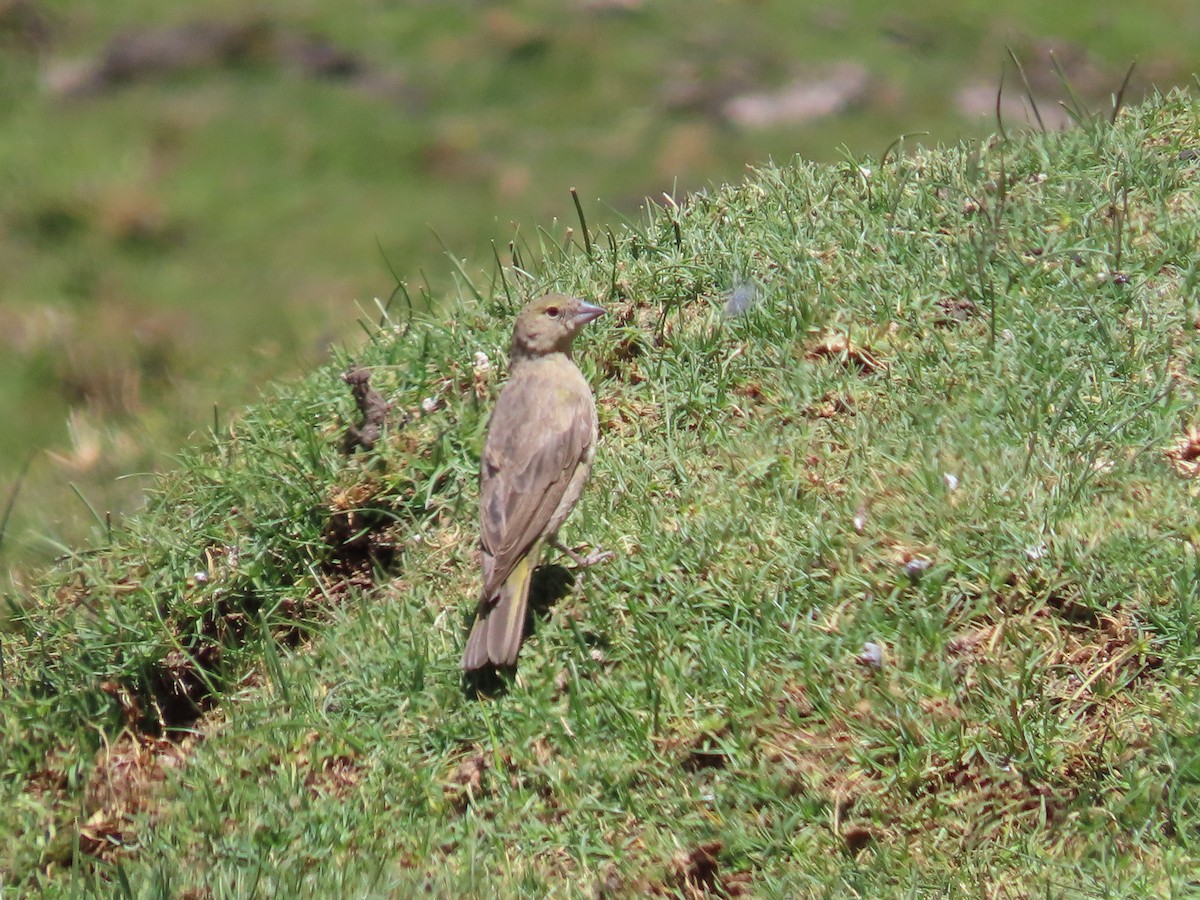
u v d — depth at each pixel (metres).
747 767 9.54
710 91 23.72
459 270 15.49
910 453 10.97
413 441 11.91
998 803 9.21
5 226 21.67
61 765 10.84
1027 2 26.80
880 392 11.66
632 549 10.79
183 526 11.98
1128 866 8.70
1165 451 10.81
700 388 11.90
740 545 10.58
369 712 10.45
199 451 12.87
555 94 24.62
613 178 21.73
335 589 11.68
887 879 8.93
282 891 9.25
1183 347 11.53
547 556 10.93
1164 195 12.92
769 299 12.43
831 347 12.03
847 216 13.30
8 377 18.16
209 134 23.78
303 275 20.12
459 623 10.83
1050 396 11.20
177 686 11.31
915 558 10.23
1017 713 9.39
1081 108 14.61
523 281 13.38
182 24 27.42
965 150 14.21
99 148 23.62
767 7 27.27
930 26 25.80
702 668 10.00
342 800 10.02
